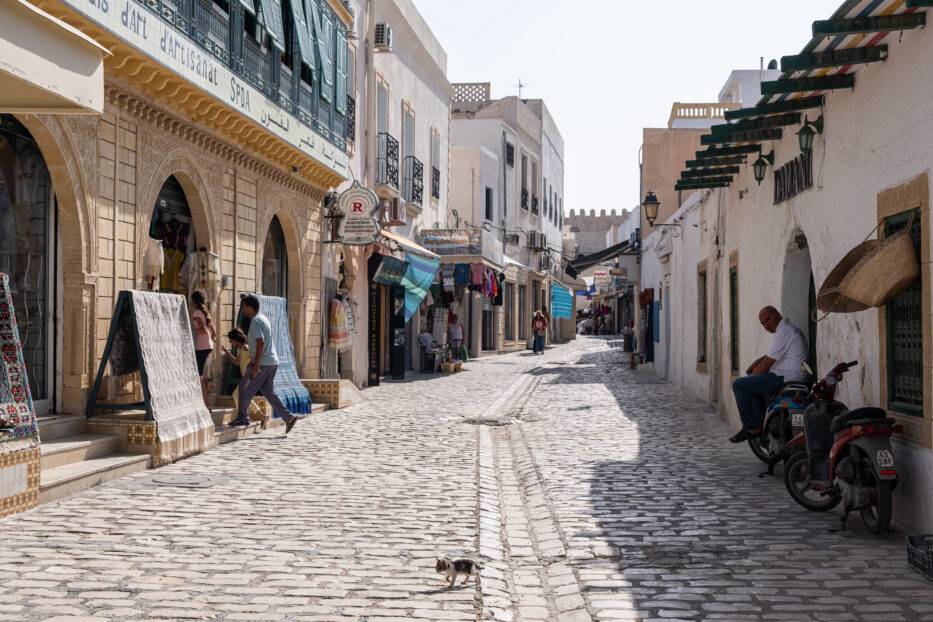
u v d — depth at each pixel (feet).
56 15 26.76
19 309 28.63
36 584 16.76
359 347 66.64
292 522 22.48
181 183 39.22
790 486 25.07
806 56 22.86
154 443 30.12
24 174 28.66
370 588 16.99
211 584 17.03
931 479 20.18
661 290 80.18
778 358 30.27
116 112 32.12
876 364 23.45
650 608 16.26
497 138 132.36
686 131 94.63
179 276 39.81
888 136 22.52
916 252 20.95
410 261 74.84
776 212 34.42
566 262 187.42
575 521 23.54
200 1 36.17
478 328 115.14
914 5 18.62
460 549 20.13
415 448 36.06
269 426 42.14
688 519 23.54
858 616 15.58
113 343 30.81
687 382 64.59
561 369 92.58
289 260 54.29
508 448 38.04
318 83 52.26
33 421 23.76
